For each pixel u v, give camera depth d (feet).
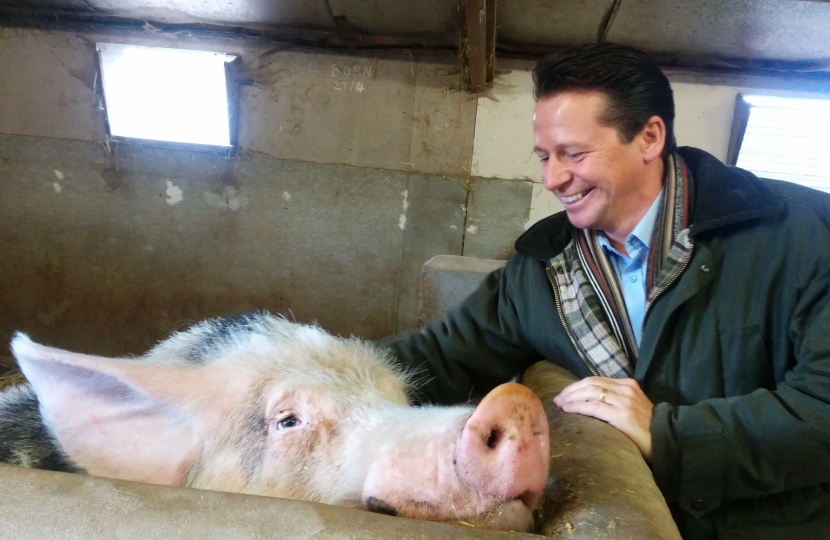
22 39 15.71
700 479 4.00
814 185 14.51
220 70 15.51
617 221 5.16
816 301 4.51
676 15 11.89
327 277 16.31
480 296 6.30
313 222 16.07
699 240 4.84
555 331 5.63
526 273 5.98
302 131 15.66
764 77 14.02
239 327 5.08
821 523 4.57
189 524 2.40
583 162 4.82
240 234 16.39
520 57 14.65
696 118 14.47
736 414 4.12
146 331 17.30
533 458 3.09
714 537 4.69
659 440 3.96
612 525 2.71
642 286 5.26
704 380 4.82
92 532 2.37
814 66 13.69
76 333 17.52
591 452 3.48
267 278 16.56
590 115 4.64
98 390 4.11
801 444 4.04
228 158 15.97
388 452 3.57
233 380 4.40
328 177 15.80
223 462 4.20
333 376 4.42
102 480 2.64
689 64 14.23
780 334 4.69
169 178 16.26
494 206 15.39
